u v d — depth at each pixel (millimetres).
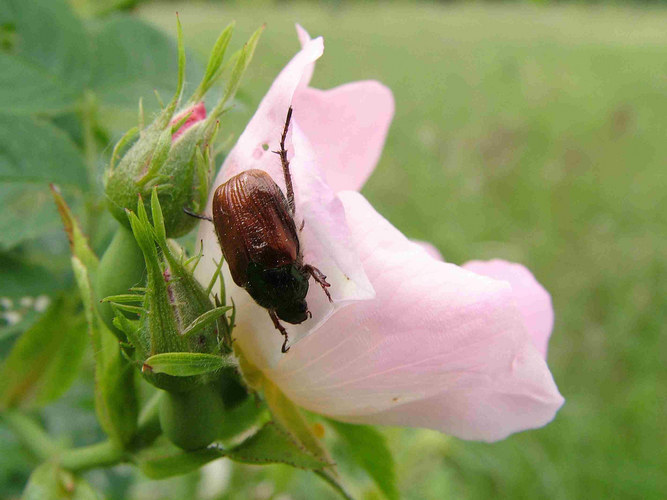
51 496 46
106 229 56
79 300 53
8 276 52
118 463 46
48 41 56
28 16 56
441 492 108
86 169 55
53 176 53
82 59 57
